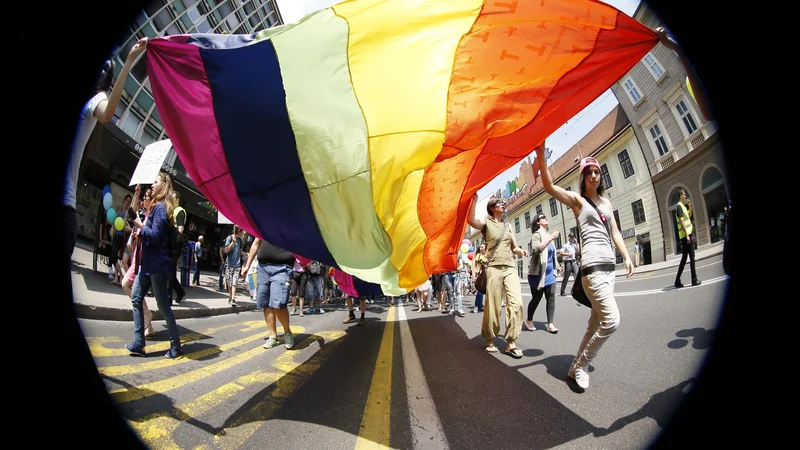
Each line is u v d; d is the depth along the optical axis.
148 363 3.11
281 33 2.77
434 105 2.61
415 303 13.75
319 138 2.59
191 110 2.69
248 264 4.38
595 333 2.52
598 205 2.71
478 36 2.66
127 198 6.89
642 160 21.75
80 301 4.11
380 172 2.58
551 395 2.51
